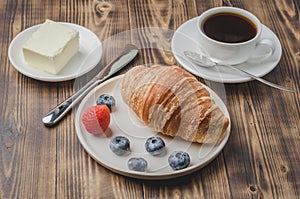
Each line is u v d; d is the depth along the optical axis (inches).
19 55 34.6
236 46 33.5
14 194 29.1
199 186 29.8
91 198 29.2
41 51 33.2
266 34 36.2
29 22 36.7
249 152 31.2
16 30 36.2
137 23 37.1
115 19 37.2
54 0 37.9
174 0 38.6
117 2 38.2
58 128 31.6
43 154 30.6
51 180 29.7
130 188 29.6
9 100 32.7
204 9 38.3
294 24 37.8
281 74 34.9
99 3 38.0
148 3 38.3
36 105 32.6
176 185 29.8
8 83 33.5
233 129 32.1
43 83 33.5
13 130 31.4
